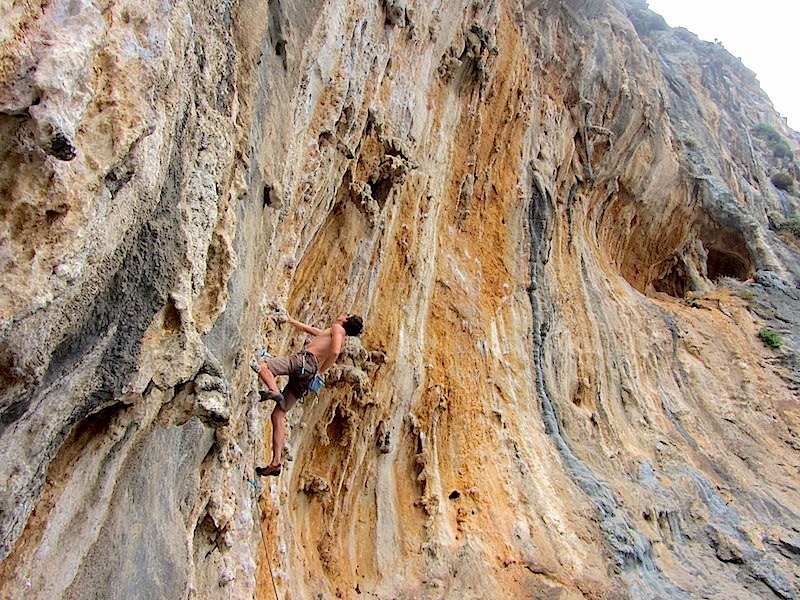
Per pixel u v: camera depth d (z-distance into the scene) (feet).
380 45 28.35
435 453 30.81
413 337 31.50
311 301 25.11
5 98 7.16
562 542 29.76
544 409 37.91
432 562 26.27
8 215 7.36
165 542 11.07
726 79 106.22
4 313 7.02
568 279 49.47
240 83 14.75
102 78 8.61
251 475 18.45
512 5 49.47
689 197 72.90
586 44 60.23
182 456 12.16
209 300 12.89
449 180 38.73
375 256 28.86
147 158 9.36
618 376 48.08
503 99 45.16
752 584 34.27
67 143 7.48
